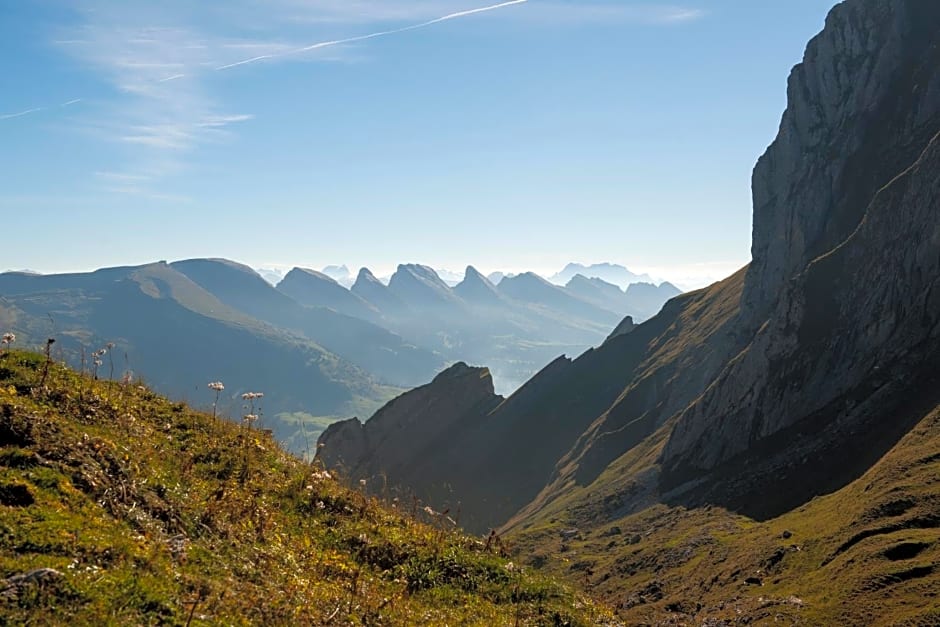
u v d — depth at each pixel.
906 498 68.12
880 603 53.38
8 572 9.59
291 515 17.73
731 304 173.00
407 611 14.93
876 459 87.12
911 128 127.44
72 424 15.79
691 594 75.88
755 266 152.12
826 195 138.12
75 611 9.38
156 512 13.82
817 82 148.75
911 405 92.06
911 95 130.62
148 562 11.39
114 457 14.60
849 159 137.38
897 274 108.44
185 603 10.72
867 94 139.00
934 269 103.19
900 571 56.00
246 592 12.30
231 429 21.52
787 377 116.19
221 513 15.35
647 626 62.47
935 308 100.94
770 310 142.62
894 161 126.88
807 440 104.50
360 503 20.41
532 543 121.88
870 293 111.75
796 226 141.38
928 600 50.94
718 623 62.00
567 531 123.50
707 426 126.75
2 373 16.94
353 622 13.23
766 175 155.50
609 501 131.12
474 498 183.12
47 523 11.18
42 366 18.30
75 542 10.97
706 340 166.38
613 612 20.22
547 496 159.62
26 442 13.44
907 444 81.00
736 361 129.38
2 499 11.45
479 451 196.62
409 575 17.36
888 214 114.25
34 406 15.74
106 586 10.17
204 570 12.47
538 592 18.77
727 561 79.94
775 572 70.75
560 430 192.00
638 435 157.88
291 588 13.47
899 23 138.50
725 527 95.00
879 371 103.06
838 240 129.75
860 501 73.94
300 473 20.73
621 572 93.19
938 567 54.75
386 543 18.25
